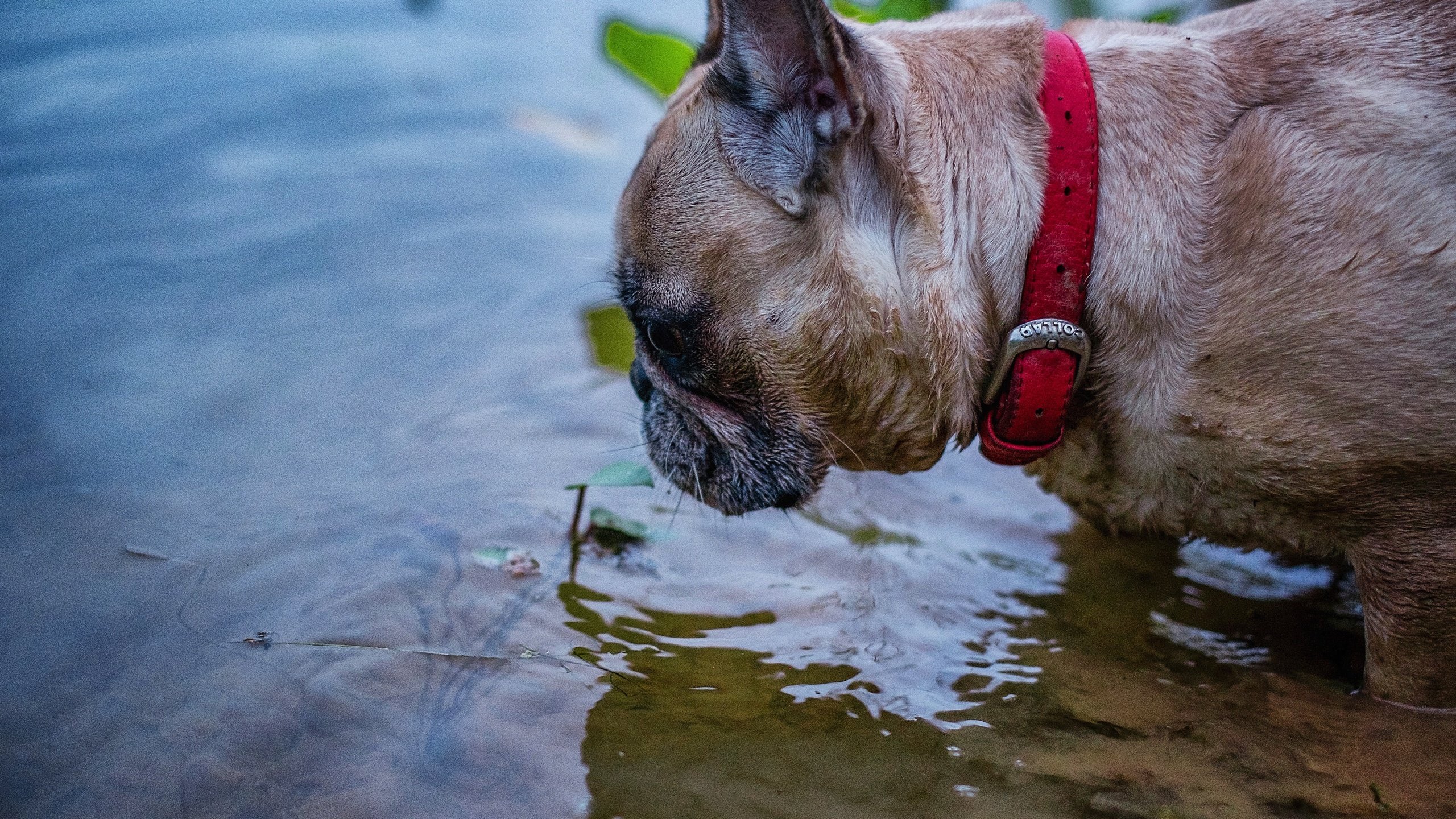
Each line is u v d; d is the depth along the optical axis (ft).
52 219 4.17
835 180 2.97
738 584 3.27
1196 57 3.04
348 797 2.78
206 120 4.75
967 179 3.00
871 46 3.01
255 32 5.72
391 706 2.93
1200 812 2.83
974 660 3.12
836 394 3.07
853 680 3.06
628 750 2.89
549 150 4.72
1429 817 2.82
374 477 3.43
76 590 3.11
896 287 3.00
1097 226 3.00
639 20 5.41
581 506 3.32
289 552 3.22
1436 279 2.87
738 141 2.98
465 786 2.81
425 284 4.04
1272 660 3.14
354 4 6.13
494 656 3.04
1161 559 3.40
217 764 2.82
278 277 4.03
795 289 3.01
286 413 3.59
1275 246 2.92
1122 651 3.16
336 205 4.34
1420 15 2.98
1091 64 3.06
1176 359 2.98
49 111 4.74
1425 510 2.94
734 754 2.90
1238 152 2.97
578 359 3.81
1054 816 2.81
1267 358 2.93
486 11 6.10
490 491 3.42
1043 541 3.44
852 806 2.81
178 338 3.80
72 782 2.79
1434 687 3.00
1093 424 3.09
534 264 4.13
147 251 4.09
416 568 3.21
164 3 5.97
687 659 3.08
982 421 3.09
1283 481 2.97
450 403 3.65
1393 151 2.90
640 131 4.94
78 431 3.50
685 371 3.14
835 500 3.53
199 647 3.02
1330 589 3.34
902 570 3.33
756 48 2.93
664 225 3.04
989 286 3.01
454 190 4.44
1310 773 2.90
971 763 2.90
